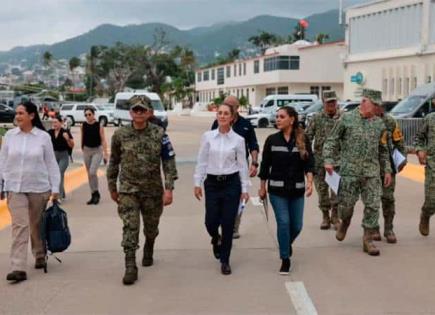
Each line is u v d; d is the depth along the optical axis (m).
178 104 92.81
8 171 6.90
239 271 7.17
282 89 74.69
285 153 7.05
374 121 7.77
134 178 6.80
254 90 79.06
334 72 71.69
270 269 7.25
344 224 8.23
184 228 9.70
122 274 7.10
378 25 51.16
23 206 6.89
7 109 47.41
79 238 9.03
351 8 54.47
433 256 7.70
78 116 50.72
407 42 47.84
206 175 7.20
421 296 6.16
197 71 102.06
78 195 13.39
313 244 8.43
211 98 96.88
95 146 12.12
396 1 48.72
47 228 7.15
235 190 7.08
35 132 7.01
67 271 7.24
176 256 7.93
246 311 5.79
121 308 5.92
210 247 8.41
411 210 11.00
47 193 7.09
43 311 5.85
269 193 7.19
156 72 124.25
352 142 7.80
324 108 9.19
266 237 8.99
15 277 6.77
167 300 6.14
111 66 129.75
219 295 6.28
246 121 8.58
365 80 52.91
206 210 7.23
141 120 6.74
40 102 73.12
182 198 12.77
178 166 19.20
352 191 7.92
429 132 8.41
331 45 71.19
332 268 7.22
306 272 7.07
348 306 5.89
